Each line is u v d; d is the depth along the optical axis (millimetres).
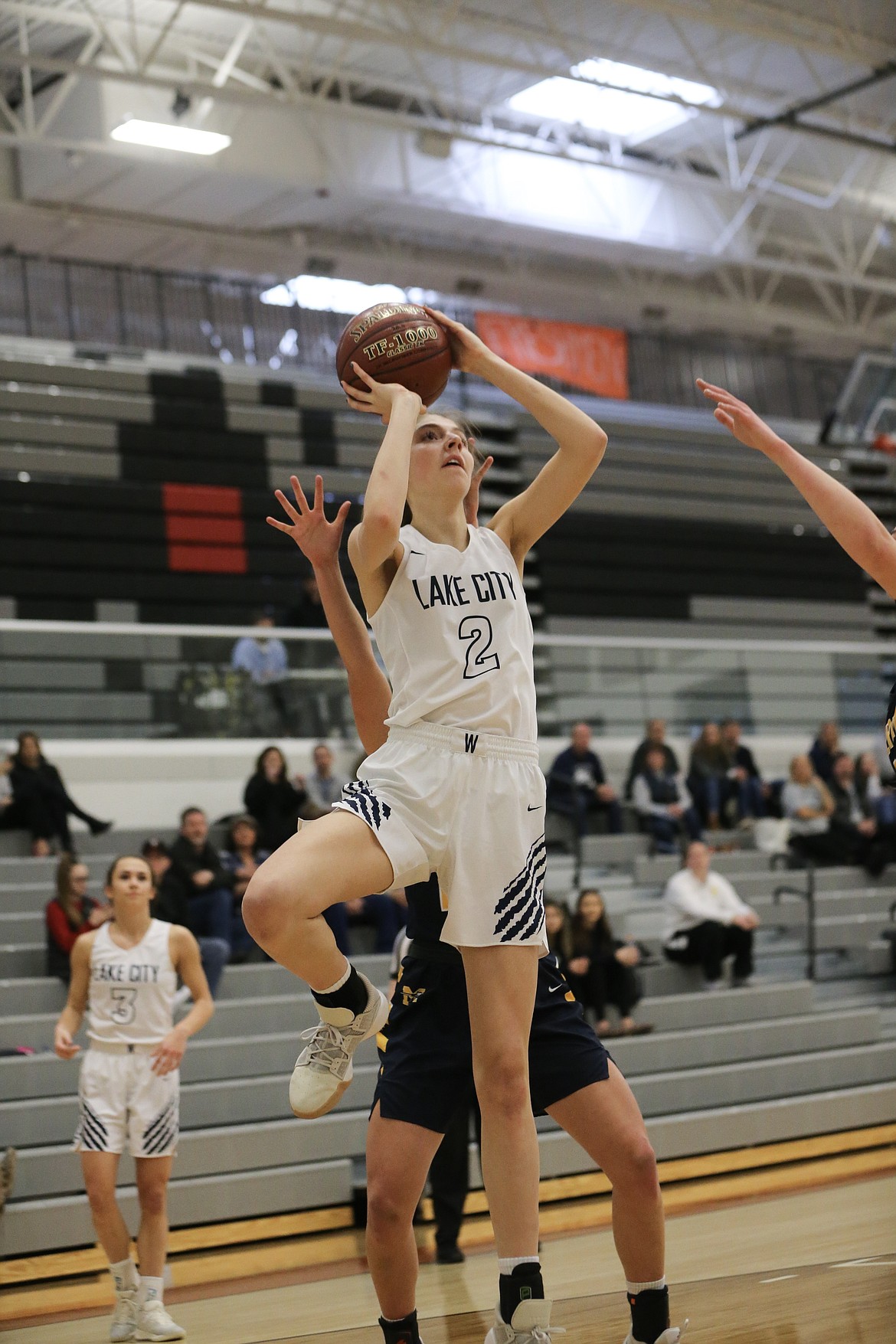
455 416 3322
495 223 22078
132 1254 6582
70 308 22328
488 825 2973
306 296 25188
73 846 11195
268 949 2756
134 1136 6000
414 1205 3320
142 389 19438
